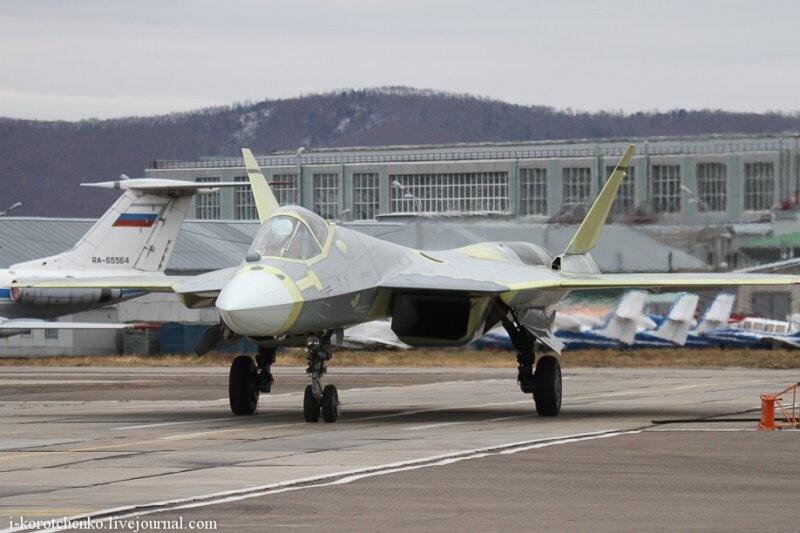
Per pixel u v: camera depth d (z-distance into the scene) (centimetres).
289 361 18438
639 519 3897
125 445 6116
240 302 6556
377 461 5334
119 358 19438
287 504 4188
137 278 8419
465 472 4969
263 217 9412
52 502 4266
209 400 10044
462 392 11038
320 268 7081
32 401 9956
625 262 19825
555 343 8044
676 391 10950
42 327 15200
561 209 19825
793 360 17475
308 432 6769
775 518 3906
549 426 7112
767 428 6781
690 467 5125
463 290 7406
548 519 3903
